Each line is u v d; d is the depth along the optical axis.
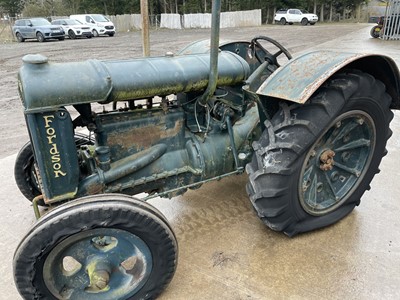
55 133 1.74
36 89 1.65
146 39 3.53
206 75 2.11
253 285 1.93
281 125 2.03
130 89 1.87
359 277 1.96
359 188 2.43
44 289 1.63
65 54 11.52
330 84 2.03
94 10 32.81
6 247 2.26
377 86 2.16
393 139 3.82
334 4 34.12
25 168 2.53
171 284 1.95
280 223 2.12
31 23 17.62
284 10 28.91
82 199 1.64
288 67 2.08
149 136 2.15
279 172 1.97
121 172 2.04
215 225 2.43
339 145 2.30
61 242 1.58
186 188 2.27
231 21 27.91
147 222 1.67
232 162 2.38
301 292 1.88
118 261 1.78
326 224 2.32
